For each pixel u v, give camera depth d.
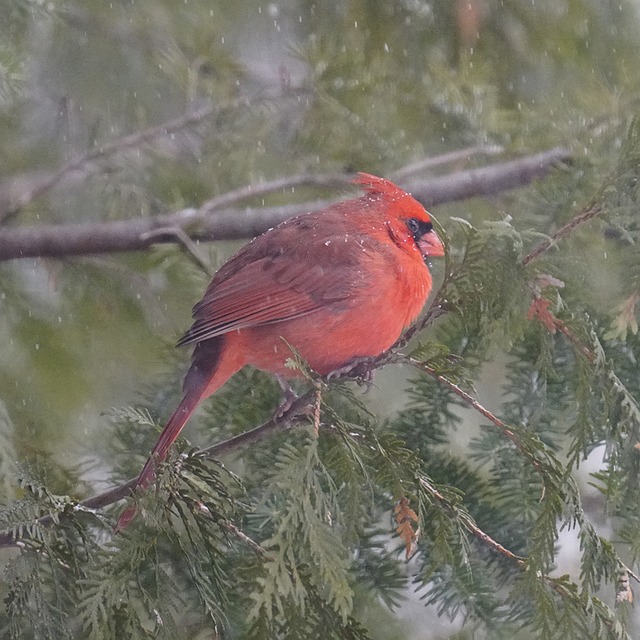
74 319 10.34
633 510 7.04
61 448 9.24
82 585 6.03
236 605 6.73
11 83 9.33
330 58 10.18
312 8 11.20
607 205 6.56
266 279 7.35
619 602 6.20
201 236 10.23
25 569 5.92
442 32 10.95
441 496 6.36
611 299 8.02
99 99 11.24
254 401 8.14
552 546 6.27
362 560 7.42
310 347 7.36
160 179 10.79
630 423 6.48
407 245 7.69
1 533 5.93
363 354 7.53
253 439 6.57
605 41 11.19
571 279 7.87
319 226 7.57
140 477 6.20
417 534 6.13
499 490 7.73
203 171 10.68
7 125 10.87
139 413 6.91
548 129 10.16
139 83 11.31
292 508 5.49
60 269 10.28
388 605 7.39
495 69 11.17
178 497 6.09
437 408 7.96
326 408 6.18
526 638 7.80
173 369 8.69
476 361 7.92
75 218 10.99
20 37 10.27
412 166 10.08
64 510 6.08
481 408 6.48
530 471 7.65
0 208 10.61
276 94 10.20
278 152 10.64
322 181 10.21
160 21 11.15
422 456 7.86
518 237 6.41
